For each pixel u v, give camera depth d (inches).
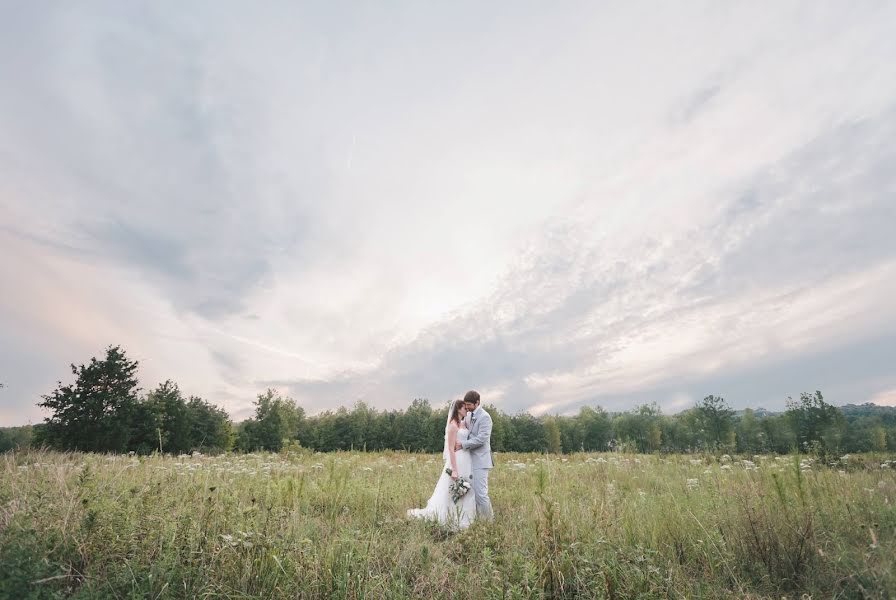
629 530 187.6
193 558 143.4
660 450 676.7
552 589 143.3
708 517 206.1
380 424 2488.9
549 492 292.7
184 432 1419.8
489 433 278.2
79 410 1165.1
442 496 271.1
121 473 266.2
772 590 152.9
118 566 138.1
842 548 164.6
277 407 2097.7
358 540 184.4
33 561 127.2
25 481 219.6
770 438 1148.5
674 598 139.9
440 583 153.1
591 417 3609.7
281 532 166.9
